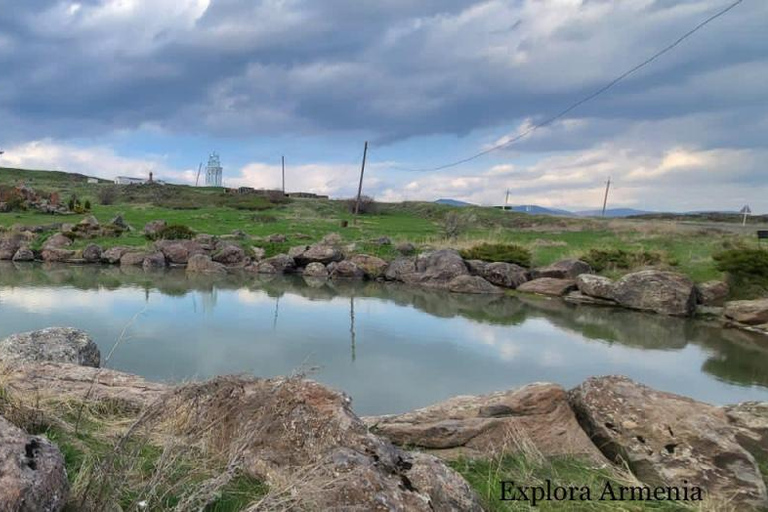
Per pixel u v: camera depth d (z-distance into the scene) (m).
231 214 48.53
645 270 20.02
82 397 5.06
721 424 4.79
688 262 22.61
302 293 20.59
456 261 24.30
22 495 2.33
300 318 15.10
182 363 9.92
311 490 3.16
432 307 18.42
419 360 11.07
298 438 4.06
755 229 39.94
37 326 12.42
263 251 29.02
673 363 11.65
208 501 3.21
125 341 11.39
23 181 84.19
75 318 13.57
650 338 14.39
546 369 10.75
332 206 65.06
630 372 10.77
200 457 4.04
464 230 40.38
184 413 4.50
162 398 4.29
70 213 44.53
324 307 17.39
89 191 72.94
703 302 18.75
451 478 3.67
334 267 26.17
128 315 14.22
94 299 16.72
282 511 3.04
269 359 10.52
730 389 9.80
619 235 35.12
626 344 13.47
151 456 3.93
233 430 4.29
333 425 4.01
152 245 29.31
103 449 3.96
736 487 4.32
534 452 4.93
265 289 21.22
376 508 3.14
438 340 13.02
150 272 25.14
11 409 4.06
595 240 32.50
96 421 4.62
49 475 2.56
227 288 20.92
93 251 27.72
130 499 3.22
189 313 14.98
